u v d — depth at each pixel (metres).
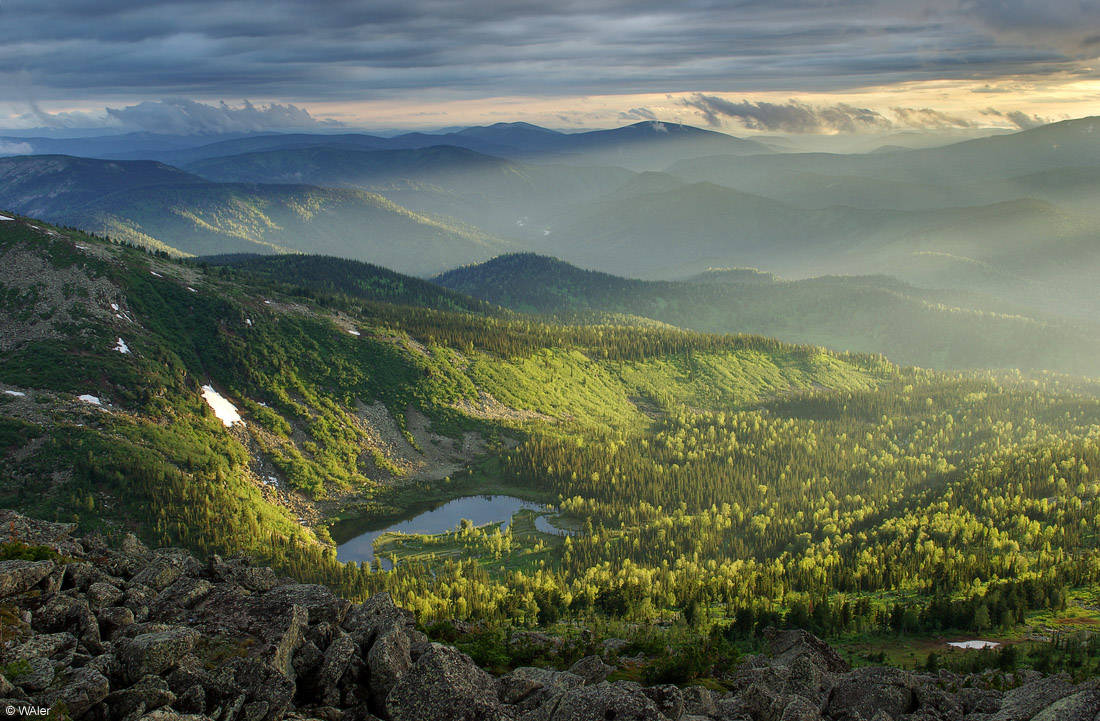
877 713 63.06
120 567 63.44
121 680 46.50
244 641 52.53
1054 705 60.56
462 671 54.59
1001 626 154.50
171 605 56.72
